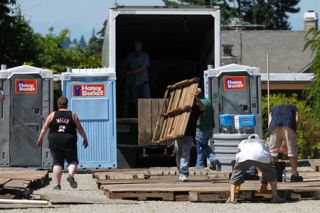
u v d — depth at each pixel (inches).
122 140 1503.4
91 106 1464.1
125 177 1202.0
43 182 1239.5
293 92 2453.2
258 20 5310.0
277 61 3779.5
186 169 1122.0
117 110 1697.8
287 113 1147.3
